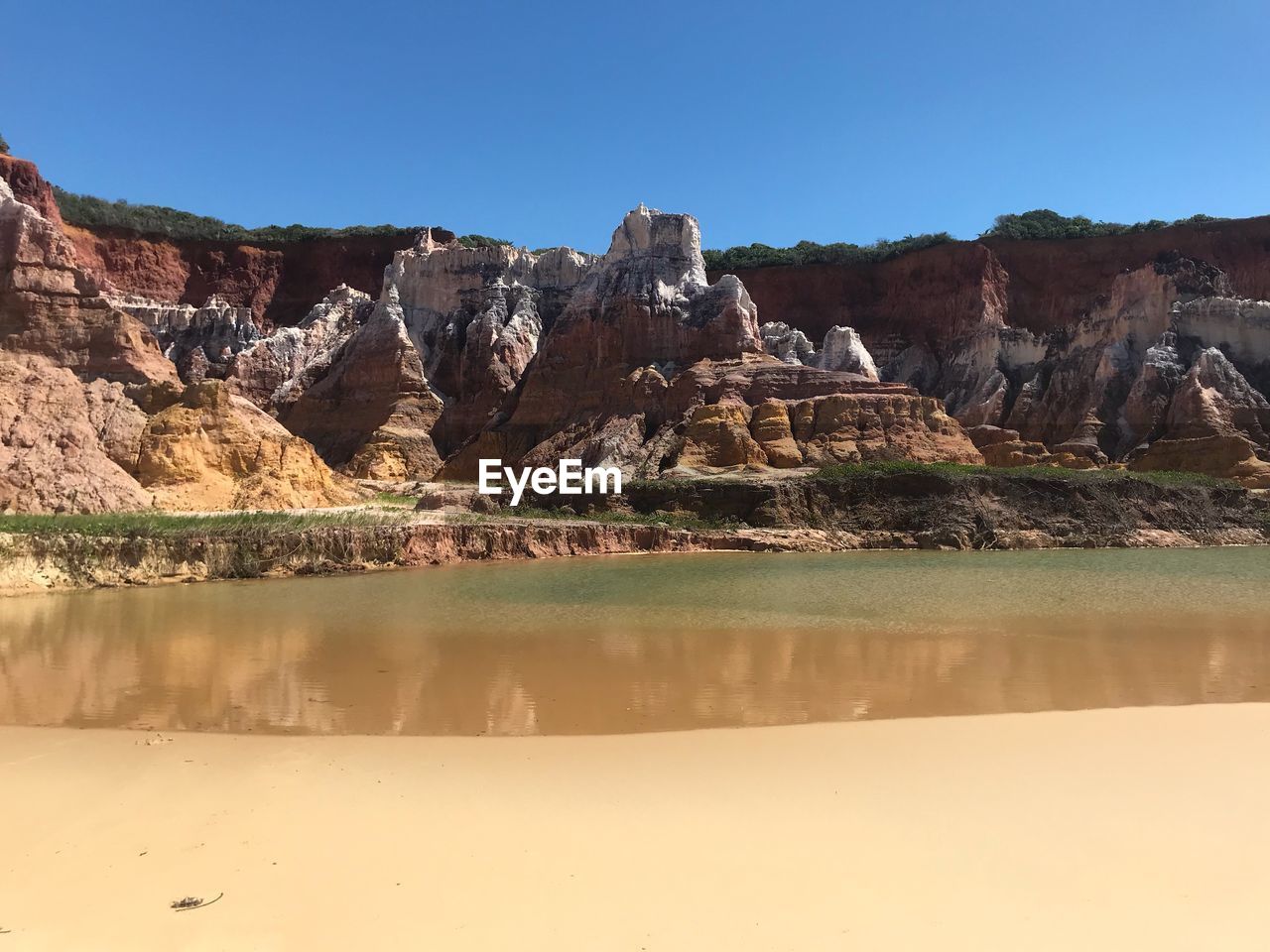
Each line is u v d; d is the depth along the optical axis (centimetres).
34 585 3028
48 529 3309
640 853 859
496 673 1734
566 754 1189
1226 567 3850
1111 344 8100
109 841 894
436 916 733
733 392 6900
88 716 1400
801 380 6950
